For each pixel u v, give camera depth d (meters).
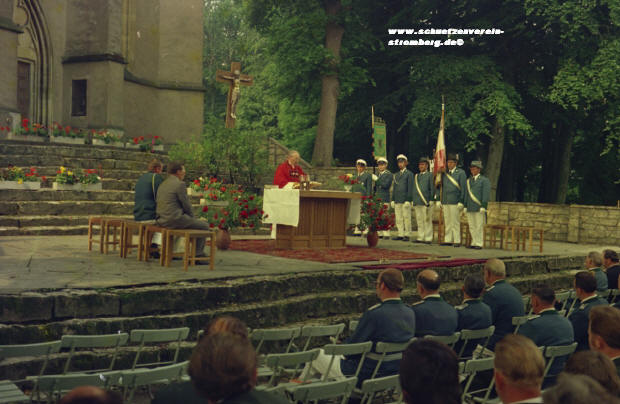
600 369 2.37
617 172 25.02
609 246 15.84
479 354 5.84
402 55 24.30
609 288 8.17
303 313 7.13
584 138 25.48
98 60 20.19
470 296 5.39
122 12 21.72
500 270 5.92
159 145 19.42
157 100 23.31
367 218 11.56
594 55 20.00
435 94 21.47
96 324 5.42
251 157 18.19
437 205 13.70
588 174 26.22
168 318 5.84
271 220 10.09
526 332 4.91
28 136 16.62
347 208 11.41
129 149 18.44
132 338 4.16
